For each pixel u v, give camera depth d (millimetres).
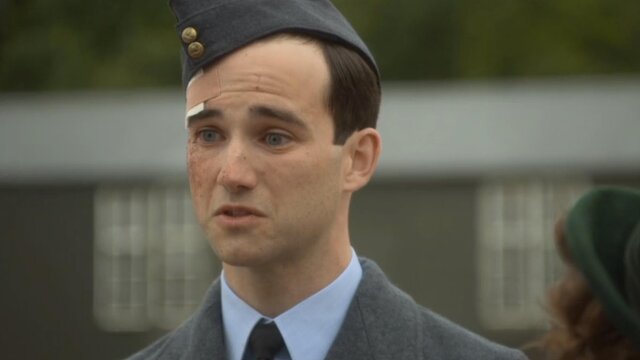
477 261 23719
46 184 25672
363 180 4738
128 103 26453
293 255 4625
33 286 25891
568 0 51844
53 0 53375
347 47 4652
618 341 4395
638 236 4160
